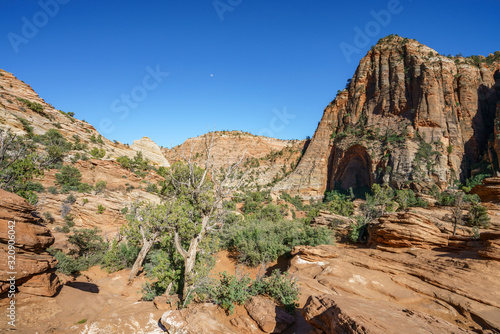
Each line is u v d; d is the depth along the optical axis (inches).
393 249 776.3
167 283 585.0
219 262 913.5
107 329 374.9
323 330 266.5
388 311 270.8
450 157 3267.7
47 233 443.5
